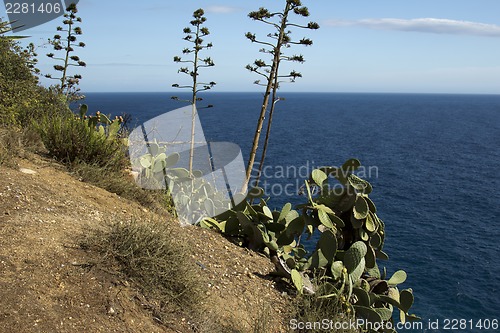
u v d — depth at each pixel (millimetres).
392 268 21641
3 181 4617
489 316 17281
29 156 5758
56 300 3236
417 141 85500
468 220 32250
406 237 27062
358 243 4848
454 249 25188
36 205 4402
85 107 6949
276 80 8906
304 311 4402
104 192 5520
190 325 3627
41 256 3578
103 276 3592
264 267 5254
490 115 186375
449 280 20469
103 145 6316
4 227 3844
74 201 4801
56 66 10883
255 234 5730
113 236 3967
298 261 5578
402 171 52156
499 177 50812
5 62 8320
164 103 166500
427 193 40719
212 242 5434
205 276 4477
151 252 3943
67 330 3035
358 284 4855
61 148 6059
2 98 7645
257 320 4066
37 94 8656
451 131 110125
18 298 3107
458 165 58812
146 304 3582
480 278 21016
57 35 10773
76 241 3891
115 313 3350
